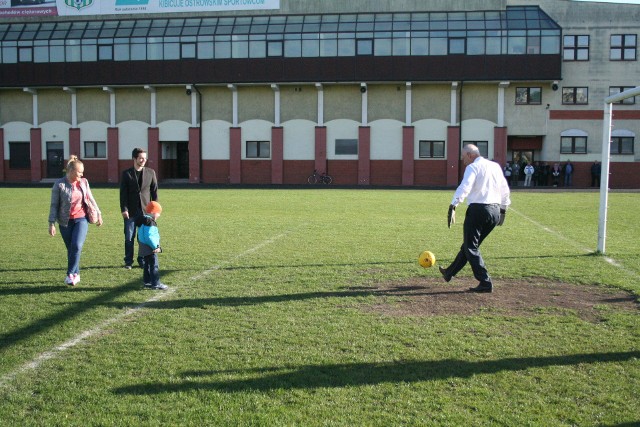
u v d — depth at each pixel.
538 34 42.56
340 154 45.28
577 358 5.62
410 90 44.28
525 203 25.61
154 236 8.43
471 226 8.21
